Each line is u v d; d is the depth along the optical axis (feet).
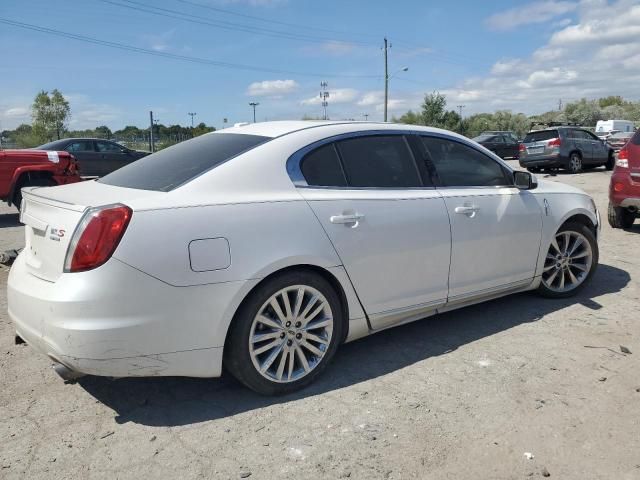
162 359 9.61
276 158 11.16
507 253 14.51
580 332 14.03
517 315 15.29
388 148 12.87
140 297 9.24
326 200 11.28
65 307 9.05
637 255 22.17
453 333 14.08
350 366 12.26
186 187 10.20
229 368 10.59
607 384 11.30
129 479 8.47
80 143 60.90
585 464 8.79
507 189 14.82
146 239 9.29
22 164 33.65
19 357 12.85
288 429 9.78
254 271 10.10
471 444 9.30
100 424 10.02
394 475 8.54
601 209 33.76
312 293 11.05
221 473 8.59
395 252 12.12
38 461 8.91
